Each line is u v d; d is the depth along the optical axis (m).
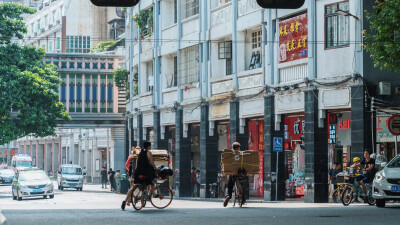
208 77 47.59
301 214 20.86
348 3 34.66
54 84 68.25
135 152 29.98
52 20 120.19
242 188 26.55
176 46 52.16
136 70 63.28
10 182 88.19
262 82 41.06
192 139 55.47
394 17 26.02
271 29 40.16
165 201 25.22
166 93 54.66
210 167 47.78
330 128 39.47
